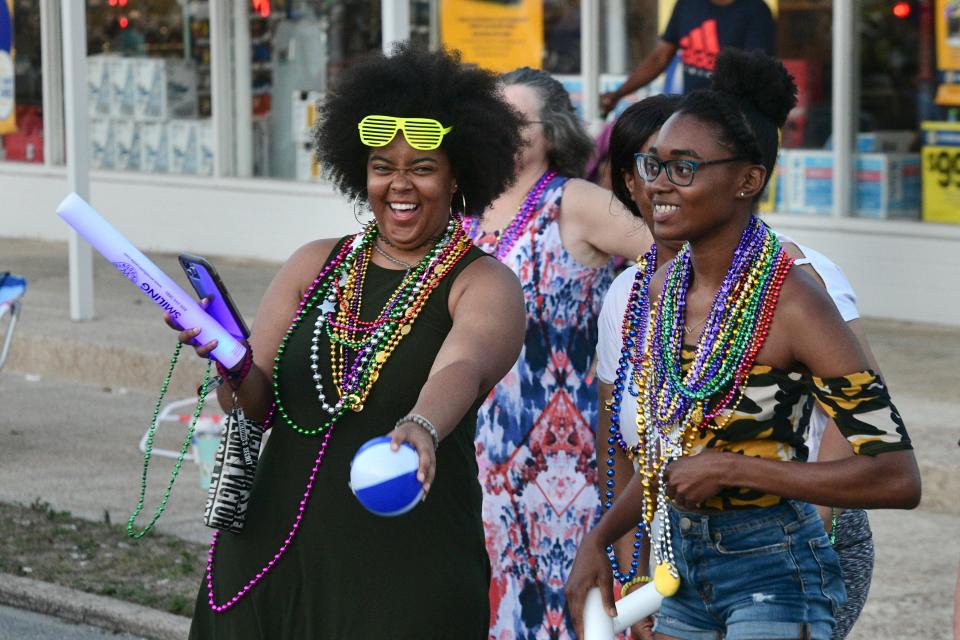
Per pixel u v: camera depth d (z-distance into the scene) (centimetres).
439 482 493
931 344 1447
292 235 2052
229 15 2119
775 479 452
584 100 1734
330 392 501
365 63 514
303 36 2048
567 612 652
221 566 512
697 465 461
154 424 550
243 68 2116
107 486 1119
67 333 1545
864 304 1597
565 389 653
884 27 1569
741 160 464
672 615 491
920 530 993
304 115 2055
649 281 521
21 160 2383
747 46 1580
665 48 1630
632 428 516
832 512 540
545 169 669
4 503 1059
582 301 657
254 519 504
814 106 1611
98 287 1850
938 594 868
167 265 2061
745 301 466
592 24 1717
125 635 841
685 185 464
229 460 504
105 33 2256
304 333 509
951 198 1546
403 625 489
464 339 488
